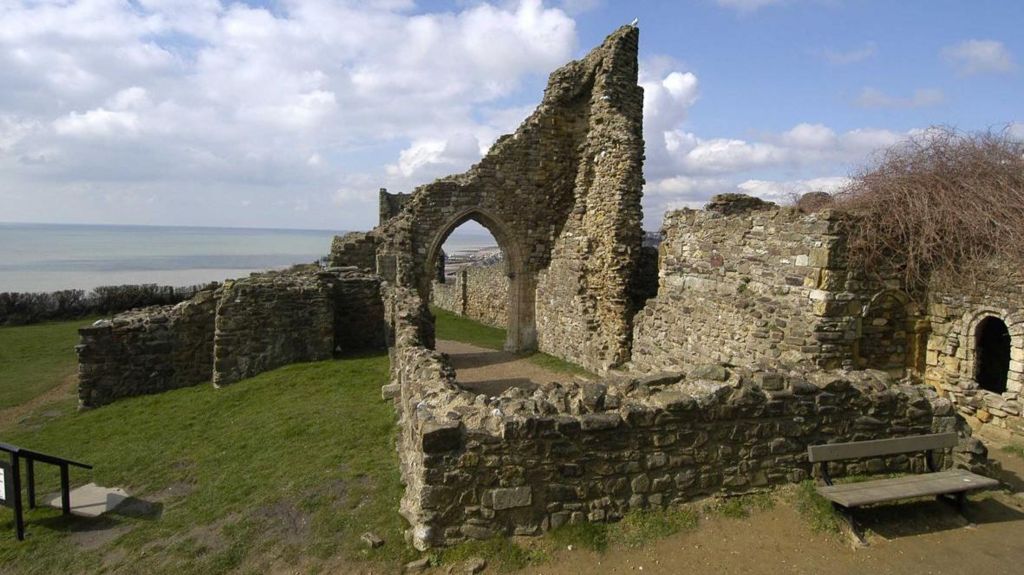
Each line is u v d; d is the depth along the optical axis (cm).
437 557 537
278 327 1395
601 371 1708
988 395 938
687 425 598
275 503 700
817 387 643
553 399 585
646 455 586
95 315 3067
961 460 686
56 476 902
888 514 605
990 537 575
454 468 544
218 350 1344
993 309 928
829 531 572
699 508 599
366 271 1744
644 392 616
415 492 604
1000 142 1005
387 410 1016
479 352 2134
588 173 1939
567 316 1958
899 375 1015
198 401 1240
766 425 626
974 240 951
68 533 711
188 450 954
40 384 1630
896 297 999
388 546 574
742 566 529
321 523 643
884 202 1002
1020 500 656
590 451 568
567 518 566
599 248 1820
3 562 654
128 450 991
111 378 1341
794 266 1010
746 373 654
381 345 1645
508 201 2155
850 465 663
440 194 2105
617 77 1872
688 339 1321
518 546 546
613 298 1733
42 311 2912
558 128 2159
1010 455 837
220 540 643
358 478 745
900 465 687
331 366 1369
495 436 546
